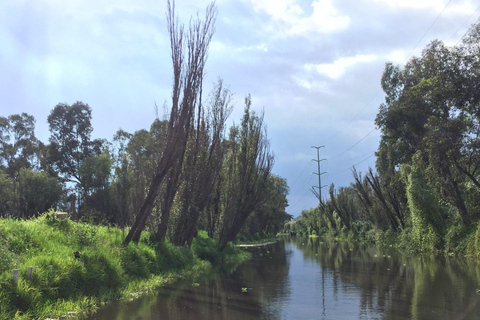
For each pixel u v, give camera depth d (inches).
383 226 1868.8
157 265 602.5
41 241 458.0
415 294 456.4
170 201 727.7
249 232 2319.1
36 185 1807.3
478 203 1081.4
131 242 597.3
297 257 1109.7
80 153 2213.3
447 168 1039.0
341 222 2805.1
